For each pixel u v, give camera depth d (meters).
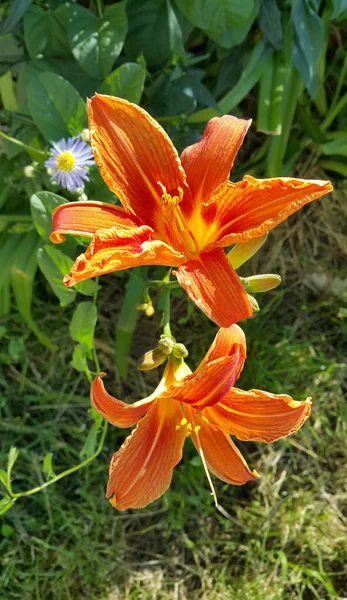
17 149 0.33
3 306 0.38
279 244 0.41
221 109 0.34
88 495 0.38
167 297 0.25
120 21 0.29
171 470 0.23
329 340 0.43
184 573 0.38
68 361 0.39
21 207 0.35
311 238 0.42
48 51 0.31
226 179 0.21
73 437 0.39
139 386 0.40
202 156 0.22
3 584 0.35
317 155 0.39
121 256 0.18
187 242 0.22
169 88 0.32
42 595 0.36
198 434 0.23
